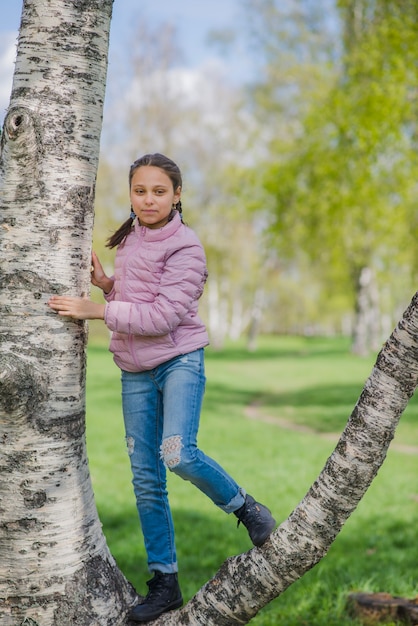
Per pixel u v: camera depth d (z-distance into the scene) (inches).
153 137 1342.3
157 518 124.6
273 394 929.5
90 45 115.0
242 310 2785.4
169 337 120.2
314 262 1088.8
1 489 111.5
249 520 116.0
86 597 113.0
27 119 110.0
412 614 183.0
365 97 578.2
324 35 827.4
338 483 105.4
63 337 113.6
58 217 112.8
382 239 956.6
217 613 111.6
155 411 125.2
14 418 110.1
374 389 104.4
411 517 318.3
